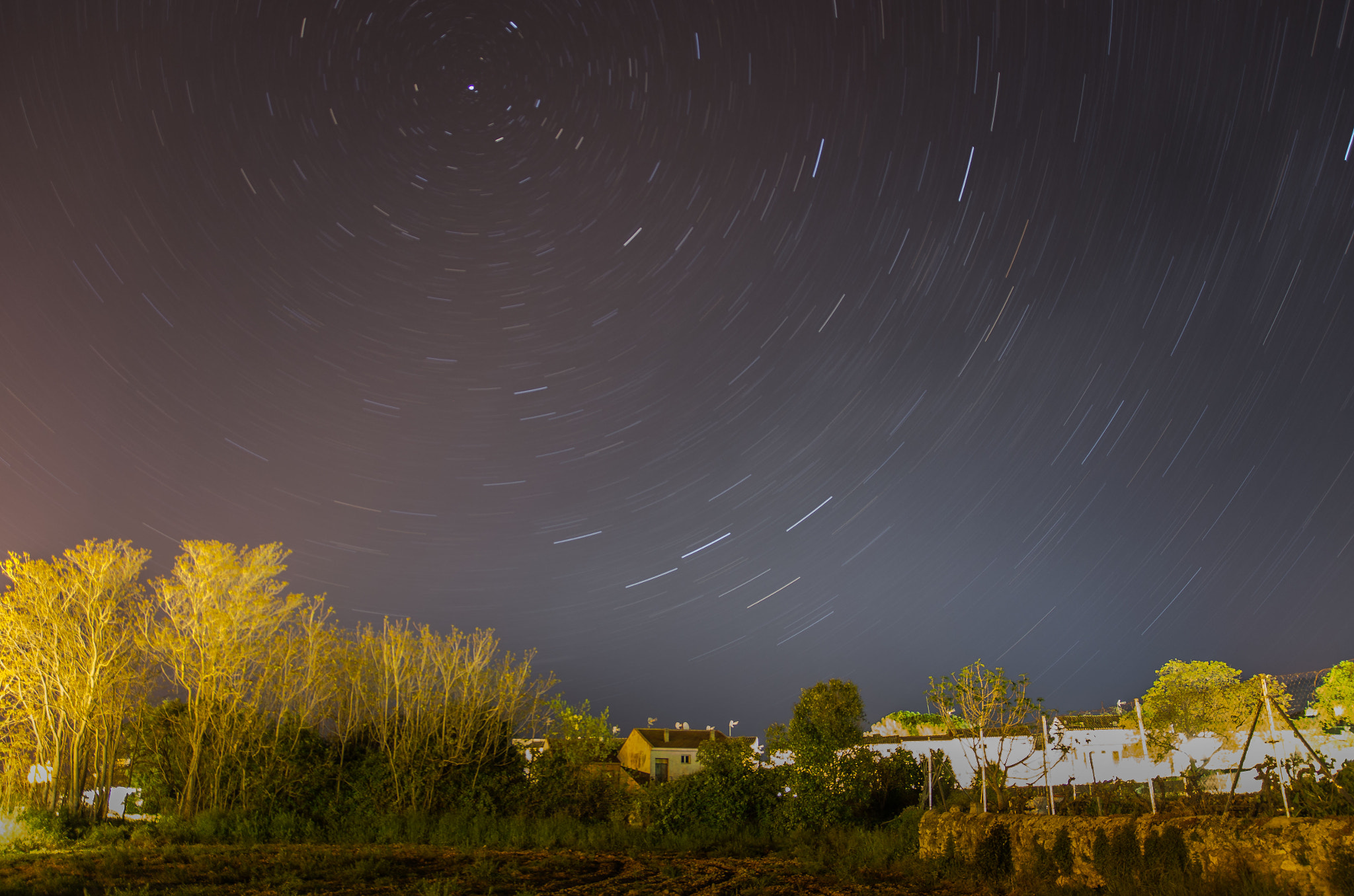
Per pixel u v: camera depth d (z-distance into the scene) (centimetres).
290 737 2378
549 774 2492
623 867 1661
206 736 2347
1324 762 1012
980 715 1590
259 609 2414
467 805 2328
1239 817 1003
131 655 2341
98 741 2220
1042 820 1276
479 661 2570
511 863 1641
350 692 2523
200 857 1627
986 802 1580
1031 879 1241
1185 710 2608
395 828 2138
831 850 1817
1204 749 1806
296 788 2280
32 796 2111
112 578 2292
